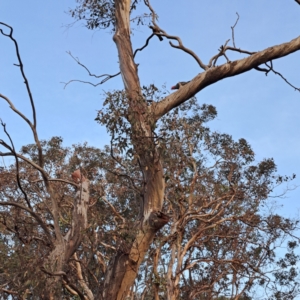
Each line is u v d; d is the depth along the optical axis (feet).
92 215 40.98
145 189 32.91
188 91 34.19
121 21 36.68
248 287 63.82
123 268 31.76
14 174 45.39
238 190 56.75
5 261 31.83
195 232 56.49
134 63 35.50
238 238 56.65
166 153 33.01
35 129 29.58
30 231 34.50
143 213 32.65
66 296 39.60
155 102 33.94
